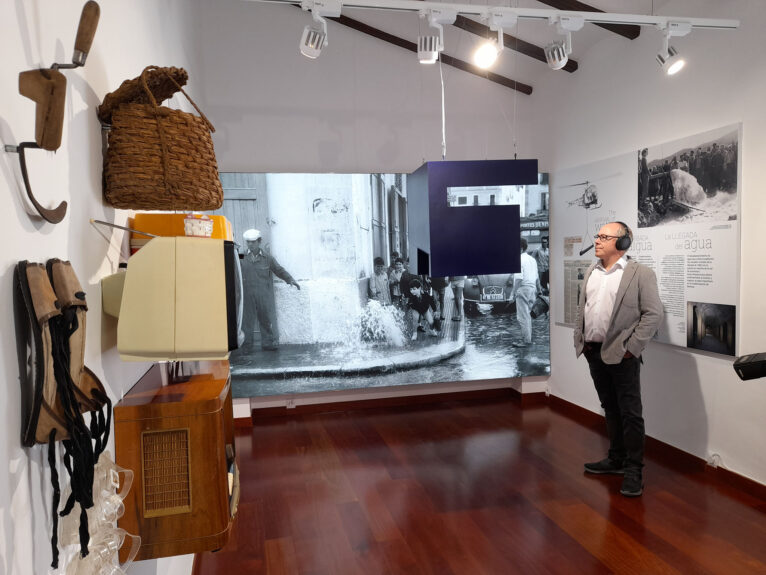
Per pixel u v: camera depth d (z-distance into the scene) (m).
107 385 1.42
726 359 3.36
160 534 1.44
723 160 3.29
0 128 0.81
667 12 3.71
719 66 3.33
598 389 3.60
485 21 2.91
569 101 4.82
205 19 4.72
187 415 1.44
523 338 5.22
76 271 1.17
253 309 4.79
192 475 1.44
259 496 3.38
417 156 5.16
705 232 3.44
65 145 1.12
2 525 0.79
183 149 1.36
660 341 3.85
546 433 4.41
